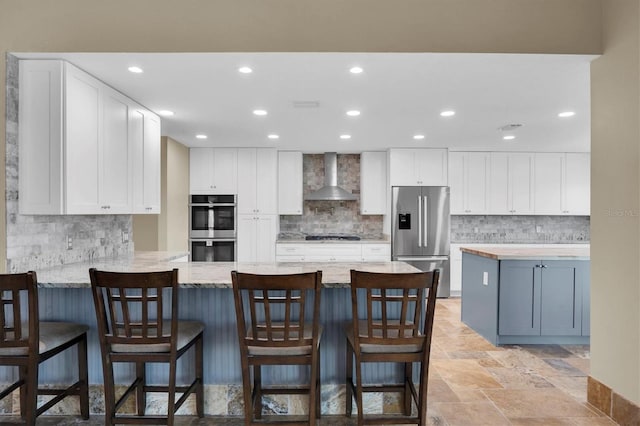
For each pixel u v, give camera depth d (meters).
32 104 2.32
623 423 2.20
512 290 3.63
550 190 5.90
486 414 2.37
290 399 2.42
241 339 1.91
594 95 2.38
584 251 3.86
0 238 2.23
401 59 2.38
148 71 2.54
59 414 2.36
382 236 6.01
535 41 2.30
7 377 2.39
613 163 2.25
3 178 2.24
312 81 2.75
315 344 1.90
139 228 4.67
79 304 2.39
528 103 3.29
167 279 1.88
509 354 3.43
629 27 2.12
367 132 4.50
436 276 1.90
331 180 5.90
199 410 2.34
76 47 2.27
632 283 2.13
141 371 2.29
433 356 3.38
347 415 2.34
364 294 2.43
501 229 6.32
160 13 2.28
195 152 5.43
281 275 1.84
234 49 2.28
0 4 2.27
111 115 2.83
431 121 3.94
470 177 5.83
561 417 2.33
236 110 3.50
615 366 2.26
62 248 2.75
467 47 2.29
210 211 5.42
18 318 1.88
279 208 5.72
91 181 2.57
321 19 2.29
